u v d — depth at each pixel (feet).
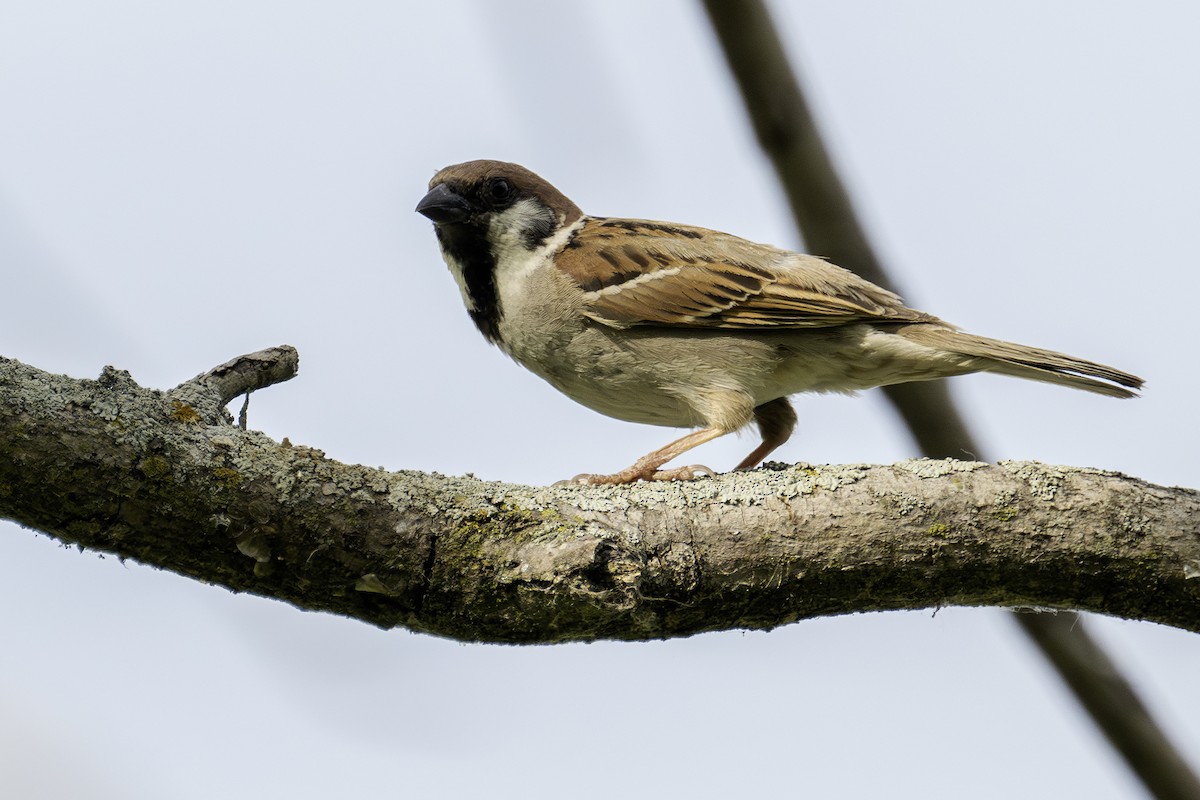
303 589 19.89
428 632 20.52
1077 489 20.68
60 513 18.61
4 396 18.38
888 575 20.65
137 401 19.26
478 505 20.10
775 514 20.63
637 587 19.47
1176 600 20.47
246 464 19.31
